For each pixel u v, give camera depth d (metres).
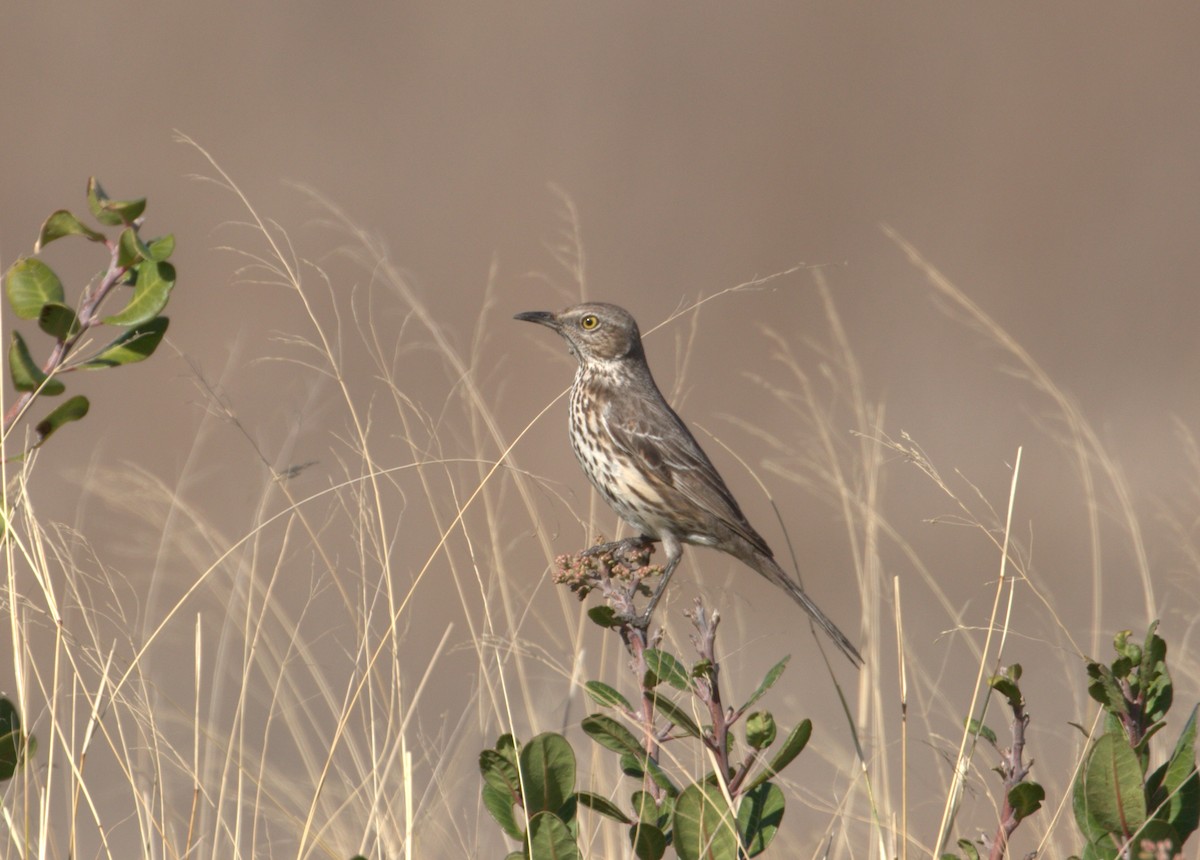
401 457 19.33
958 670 16.58
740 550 11.73
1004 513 20.61
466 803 10.35
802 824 11.20
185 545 11.01
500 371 25.11
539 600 14.28
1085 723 9.62
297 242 30.17
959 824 10.70
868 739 9.59
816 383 25.09
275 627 11.70
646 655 6.76
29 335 19.23
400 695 8.23
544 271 30.28
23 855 7.00
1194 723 6.42
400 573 17.48
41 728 11.82
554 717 10.68
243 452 20.55
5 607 7.44
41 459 20.31
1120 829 6.26
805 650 18.03
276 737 12.70
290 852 9.48
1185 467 18.66
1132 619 15.34
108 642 9.22
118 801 12.98
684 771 7.55
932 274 14.63
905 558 19.83
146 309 6.61
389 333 22.31
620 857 8.54
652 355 26.62
